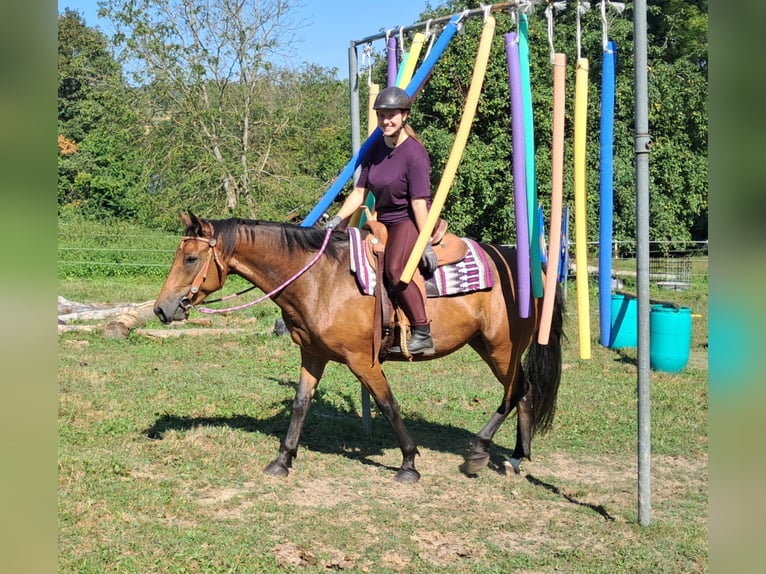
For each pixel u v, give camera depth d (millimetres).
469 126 4648
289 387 7781
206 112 20016
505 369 5348
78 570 3475
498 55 16156
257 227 4797
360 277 4762
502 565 3883
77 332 10555
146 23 19719
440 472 5441
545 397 5383
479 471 5473
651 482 5336
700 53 22312
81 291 15523
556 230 4504
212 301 4809
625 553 4059
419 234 4656
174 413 6500
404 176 4742
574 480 5348
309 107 21781
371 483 5113
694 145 20094
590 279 16953
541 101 16078
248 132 21328
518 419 5504
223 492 4777
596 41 16188
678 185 19203
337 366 9016
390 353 4980
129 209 27172
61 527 3949
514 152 4566
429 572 3754
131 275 19031
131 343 10141
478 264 5102
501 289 5223
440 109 16531
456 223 16781
